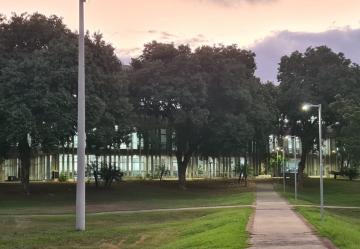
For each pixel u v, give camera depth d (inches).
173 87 2348.7
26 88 1804.9
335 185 3334.2
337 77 2918.3
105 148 2282.2
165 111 2487.7
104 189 2491.4
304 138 3294.8
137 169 3548.2
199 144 2716.5
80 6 983.6
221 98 2519.7
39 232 1032.8
